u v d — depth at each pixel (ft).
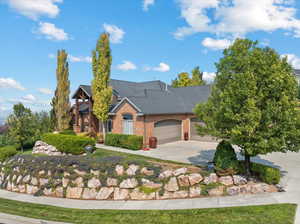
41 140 63.36
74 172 33.88
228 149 32.60
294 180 34.30
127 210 26.03
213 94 32.83
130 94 85.76
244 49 30.01
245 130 26.66
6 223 24.34
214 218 22.39
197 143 72.13
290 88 27.32
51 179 34.42
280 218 21.62
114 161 34.88
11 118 63.00
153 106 69.41
